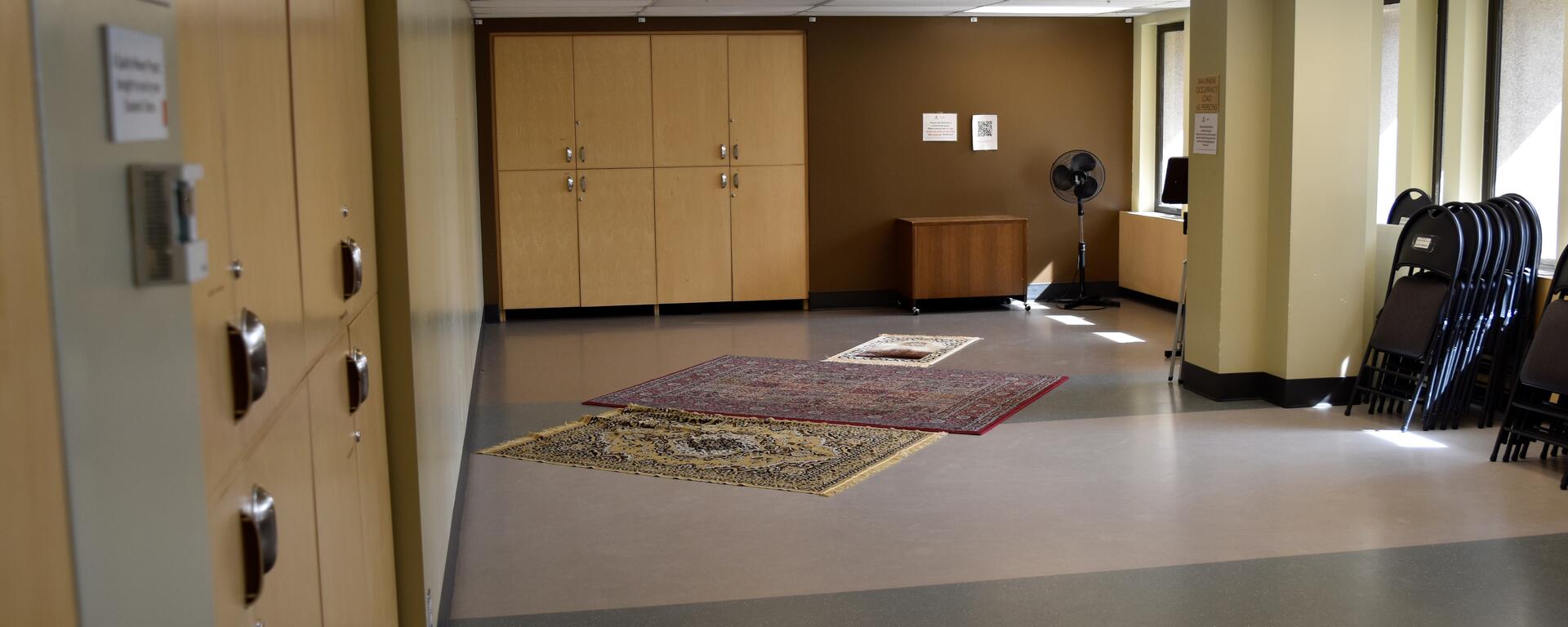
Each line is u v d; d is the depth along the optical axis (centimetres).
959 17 1073
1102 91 1102
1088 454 567
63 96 81
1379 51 659
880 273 1096
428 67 382
